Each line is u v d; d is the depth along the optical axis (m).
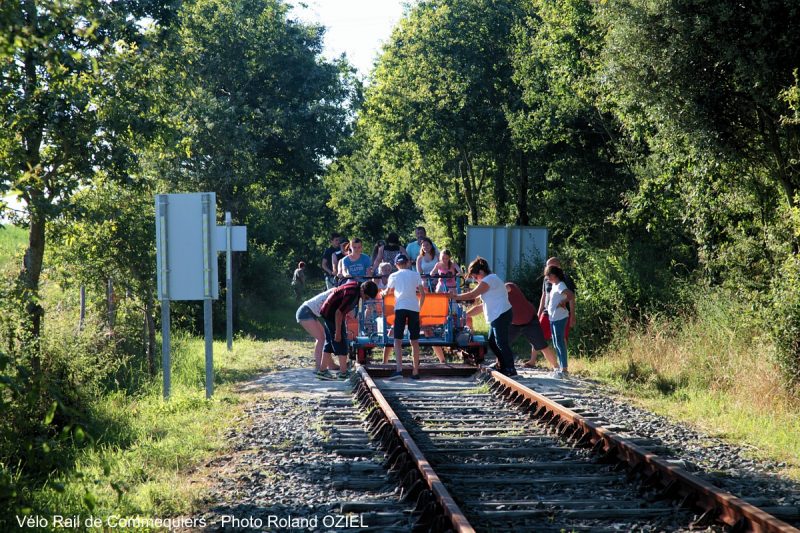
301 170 49.84
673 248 28.30
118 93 14.52
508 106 43.56
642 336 20.39
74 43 13.30
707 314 19.95
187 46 41.19
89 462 10.73
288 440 11.84
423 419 13.62
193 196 15.80
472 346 20.73
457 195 56.28
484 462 10.62
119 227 19.45
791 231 18.34
